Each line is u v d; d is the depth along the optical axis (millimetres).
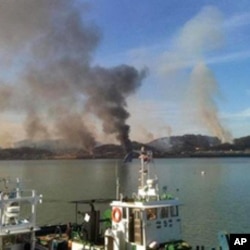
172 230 33062
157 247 31188
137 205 32219
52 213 83125
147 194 33906
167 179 177250
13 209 31812
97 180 173500
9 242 30875
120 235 33125
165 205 32688
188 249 31672
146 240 31469
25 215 67750
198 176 194500
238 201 100562
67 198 112062
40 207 92000
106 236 33031
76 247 36156
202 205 94625
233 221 74125
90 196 116250
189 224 72125
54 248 36875
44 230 45031
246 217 77750
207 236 62562
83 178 190250
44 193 126625
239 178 179125
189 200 104438
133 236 32594
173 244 31500
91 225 35781
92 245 34562
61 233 44812
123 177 174375
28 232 31438
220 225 70750
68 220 74562
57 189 139125
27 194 67188
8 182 44094
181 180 171375
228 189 131750
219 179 174375
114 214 34406
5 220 31609
